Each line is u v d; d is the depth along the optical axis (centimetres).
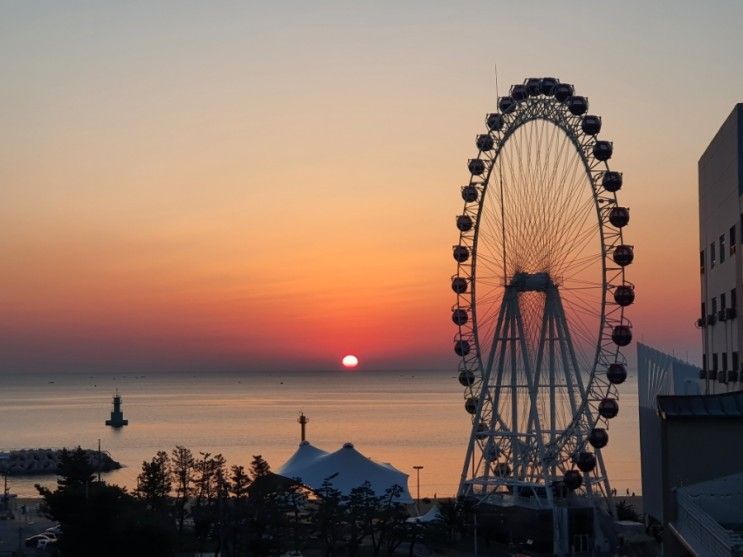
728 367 11725
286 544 12619
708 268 12962
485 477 14000
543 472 13400
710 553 6631
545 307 13525
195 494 15850
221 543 12725
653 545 12319
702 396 9238
